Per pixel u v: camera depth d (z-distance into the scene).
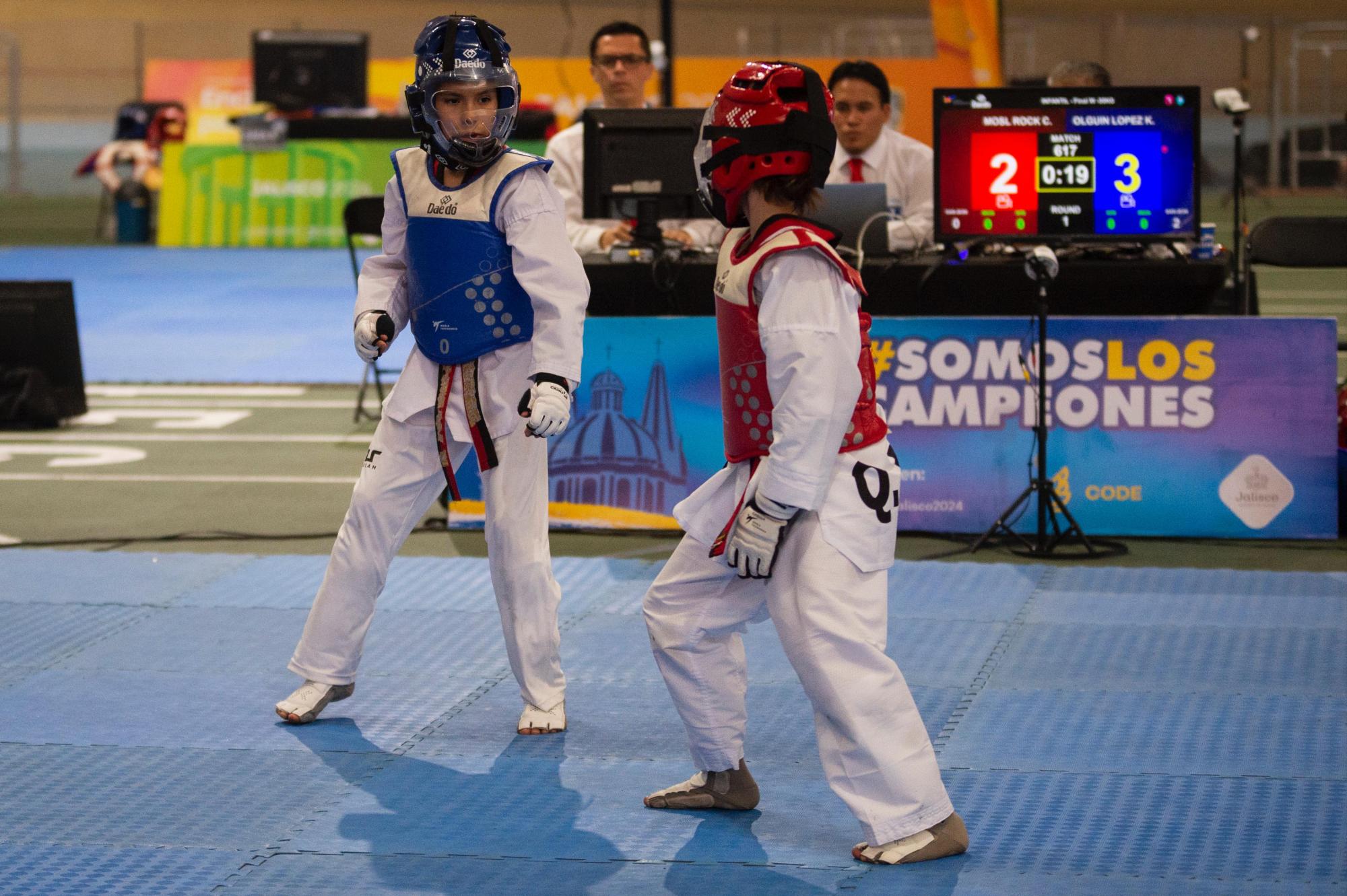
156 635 6.00
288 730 4.99
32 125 39.47
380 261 5.00
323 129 21.28
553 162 4.77
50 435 10.07
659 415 7.57
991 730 4.93
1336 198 26.36
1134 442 7.38
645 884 3.86
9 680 5.46
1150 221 7.51
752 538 3.68
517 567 4.91
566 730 5.00
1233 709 5.09
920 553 7.21
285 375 12.44
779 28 35.34
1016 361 7.36
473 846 4.10
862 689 3.79
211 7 37.78
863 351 3.84
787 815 4.29
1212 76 35.81
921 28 34.25
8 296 10.33
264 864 3.98
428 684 5.46
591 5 37.09
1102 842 4.07
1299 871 3.88
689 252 7.76
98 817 4.29
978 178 7.52
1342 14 35.50
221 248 21.48
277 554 7.19
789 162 3.75
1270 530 7.37
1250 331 7.29
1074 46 36.06
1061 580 6.68
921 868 3.92
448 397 4.82
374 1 37.16
